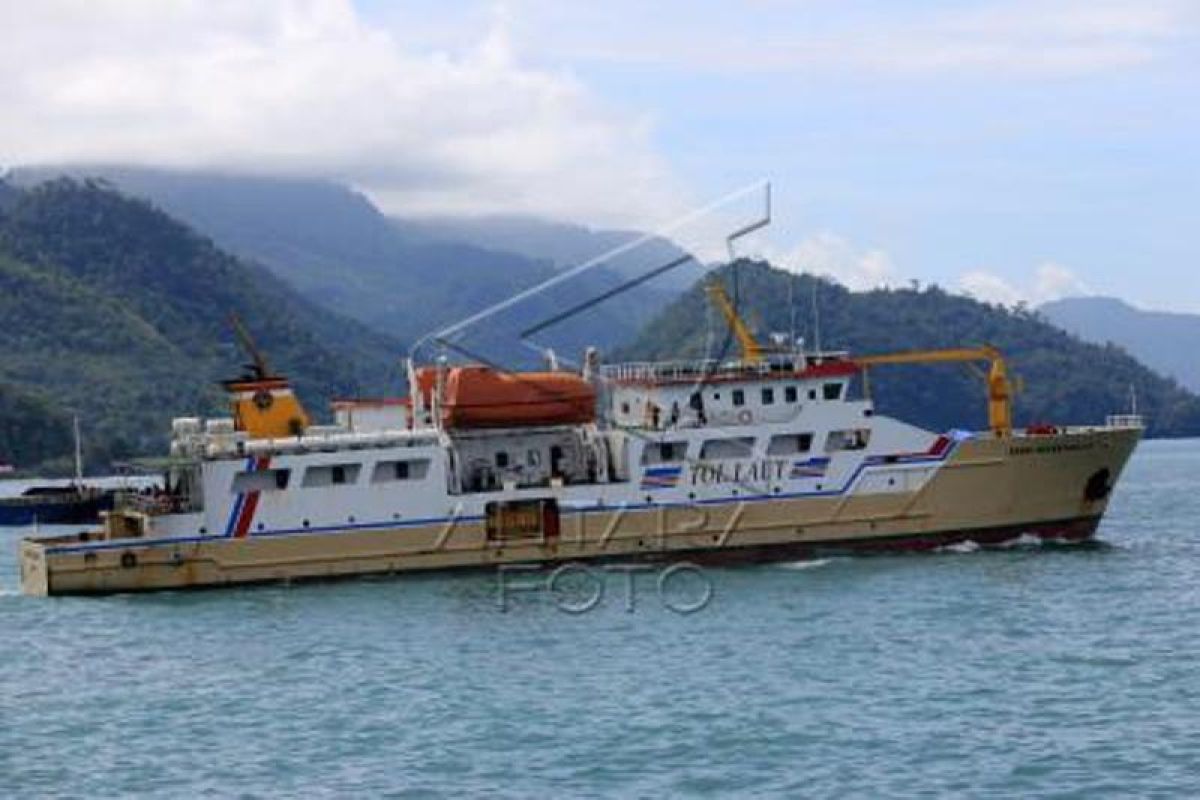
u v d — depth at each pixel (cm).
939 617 7062
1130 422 9375
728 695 5575
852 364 8875
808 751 4806
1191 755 4641
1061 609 7250
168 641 7088
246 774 4750
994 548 9025
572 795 4422
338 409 9431
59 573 8388
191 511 8469
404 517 8506
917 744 4847
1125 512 14250
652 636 6775
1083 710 5231
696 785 4488
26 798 4572
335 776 4691
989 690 5562
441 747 4978
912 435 8856
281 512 8438
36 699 5969
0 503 18338
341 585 8425
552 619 7256
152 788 4631
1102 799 4266
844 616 7125
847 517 8775
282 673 6266
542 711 5409
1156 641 6431
